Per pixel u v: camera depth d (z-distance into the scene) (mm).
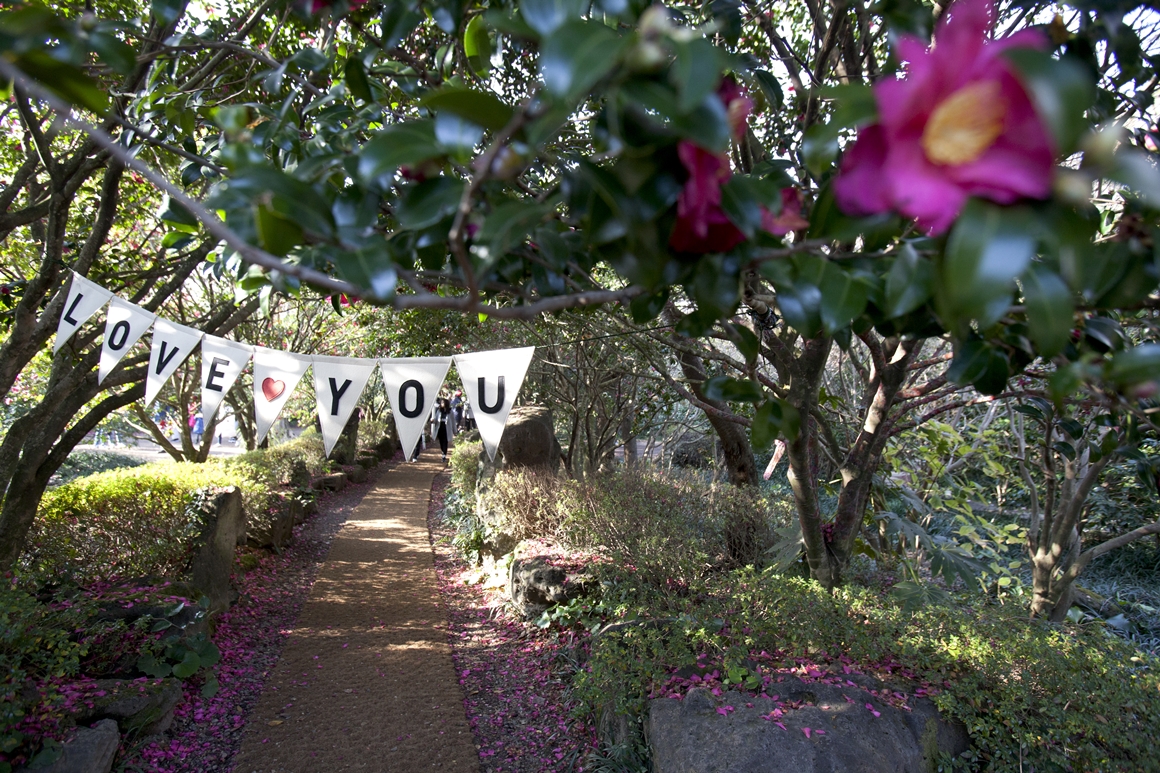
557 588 4562
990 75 415
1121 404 732
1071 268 418
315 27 1184
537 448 6859
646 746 2779
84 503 4418
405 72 1204
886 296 623
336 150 1084
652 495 5254
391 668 4336
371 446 14812
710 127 465
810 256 677
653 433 8945
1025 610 3400
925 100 433
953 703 2619
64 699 2762
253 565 6156
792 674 2857
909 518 5008
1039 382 1973
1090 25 985
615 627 3521
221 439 17516
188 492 5121
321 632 4910
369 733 3525
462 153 531
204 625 3809
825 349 2648
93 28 615
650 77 512
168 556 4574
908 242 612
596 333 5285
